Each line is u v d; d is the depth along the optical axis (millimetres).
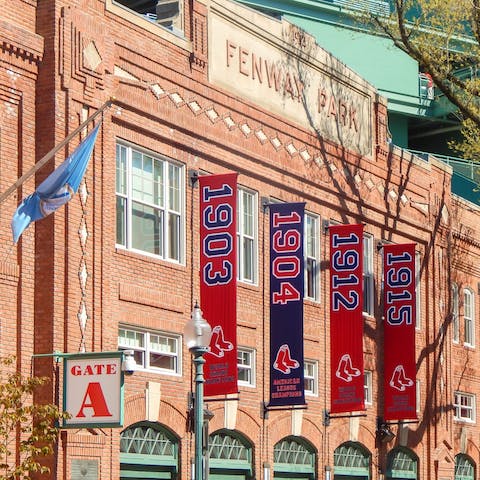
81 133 48219
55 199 41094
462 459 83375
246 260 60719
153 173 54000
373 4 98688
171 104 54750
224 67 59219
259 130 61656
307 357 64500
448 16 72375
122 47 51719
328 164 67875
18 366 45469
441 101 105000
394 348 71875
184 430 53844
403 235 76375
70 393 44969
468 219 85562
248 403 59031
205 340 41312
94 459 47438
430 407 77188
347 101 70500
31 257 46531
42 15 47844
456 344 83125
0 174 45438
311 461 64562
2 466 38938
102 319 48594
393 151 75250
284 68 64312
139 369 51469
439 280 80250
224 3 59312
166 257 54281
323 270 66688
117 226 51500
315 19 98188
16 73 46531
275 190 63094
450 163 97938
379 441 70938
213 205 54906
